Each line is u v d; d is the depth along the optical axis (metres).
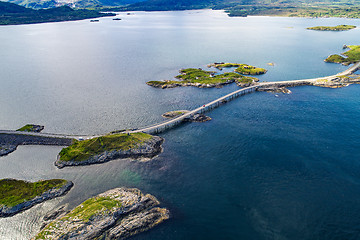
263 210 88.00
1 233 83.25
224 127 144.62
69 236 77.31
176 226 82.88
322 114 155.50
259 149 122.00
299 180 101.25
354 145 122.25
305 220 83.75
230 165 111.88
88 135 136.62
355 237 77.44
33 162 118.56
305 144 124.56
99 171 110.88
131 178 105.94
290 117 153.25
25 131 140.88
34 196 96.00
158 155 120.56
